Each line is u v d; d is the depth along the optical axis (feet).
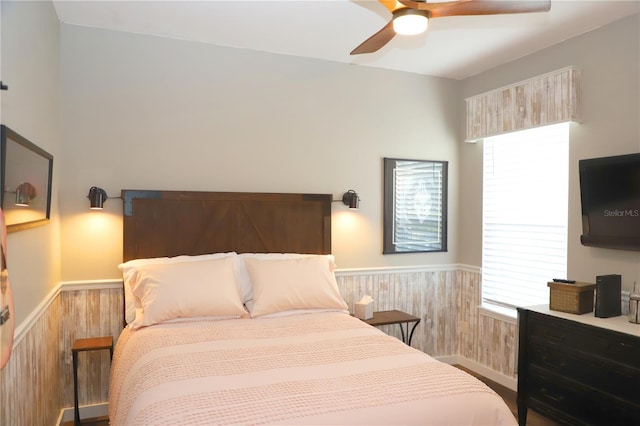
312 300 10.36
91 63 10.54
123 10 9.65
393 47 11.69
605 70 10.14
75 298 10.44
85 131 10.50
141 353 7.63
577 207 10.71
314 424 5.17
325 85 12.73
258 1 9.20
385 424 5.38
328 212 12.58
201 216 11.27
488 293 13.47
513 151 12.69
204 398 5.69
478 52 12.04
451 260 14.30
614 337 8.39
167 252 10.96
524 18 9.89
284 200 12.06
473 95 13.98
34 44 7.73
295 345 7.95
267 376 6.48
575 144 10.78
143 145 10.95
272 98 12.14
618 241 9.55
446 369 6.90
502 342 12.81
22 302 6.95
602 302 9.23
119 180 10.77
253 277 10.43
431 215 14.08
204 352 7.50
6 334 4.82
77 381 9.81
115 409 7.18
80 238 10.49
